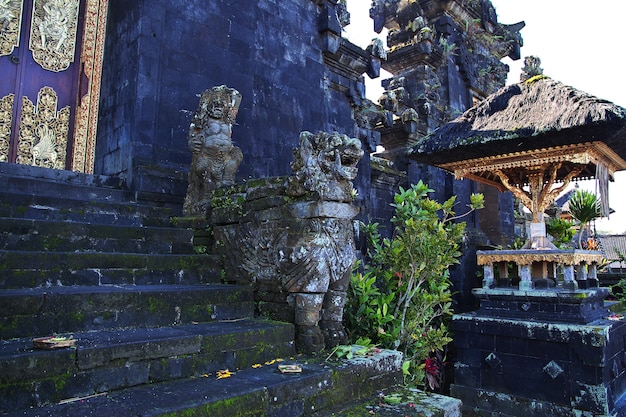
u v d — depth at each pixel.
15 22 7.30
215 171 5.96
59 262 4.00
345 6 11.16
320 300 4.21
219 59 7.75
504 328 6.50
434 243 5.75
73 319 3.39
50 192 5.72
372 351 4.32
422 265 5.60
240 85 8.04
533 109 6.67
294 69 9.17
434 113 12.97
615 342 6.18
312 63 9.60
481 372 6.70
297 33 9.34
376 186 11.49
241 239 4.89
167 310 3.91
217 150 5.94
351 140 4.18
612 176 7.53
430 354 7.30
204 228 5.58
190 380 3.23
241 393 2.96
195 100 7.31
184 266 4.83
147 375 3.10
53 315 3.30
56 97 7.60
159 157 6.75
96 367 2.89
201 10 7.57
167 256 4.71
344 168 4.12
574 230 9.30
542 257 6.58
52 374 2.71
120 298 3.64
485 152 7.07
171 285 4.54
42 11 7.57
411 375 5.47
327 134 4.24
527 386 6.26
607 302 8.59
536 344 6.25
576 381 5.85
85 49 7.86
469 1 14.11
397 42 13.52
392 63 13.43
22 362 2.60
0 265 3.70
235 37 8.06
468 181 13.30
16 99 7.23
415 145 7.59
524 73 12.73
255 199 4.80
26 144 7.27
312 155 4.19
